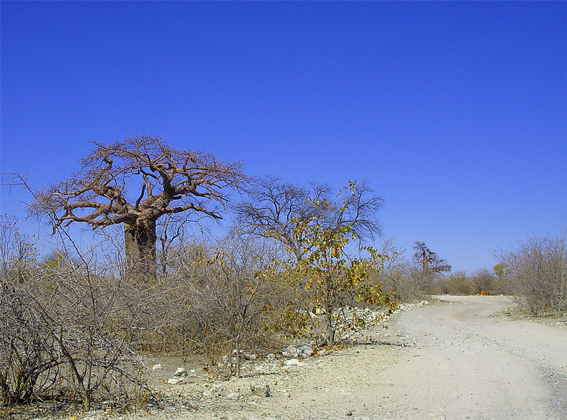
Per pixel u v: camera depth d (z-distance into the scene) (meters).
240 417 6.10
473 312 25.36
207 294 10.40
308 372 9.28
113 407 6.63
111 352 6.64
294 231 12.82
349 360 10.38
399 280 35.41
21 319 6.26
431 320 21.16
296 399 7.11
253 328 11.38
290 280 11.58
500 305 30.06
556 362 9.87
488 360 10.14
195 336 11.30
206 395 7.54
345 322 13.37
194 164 21.16
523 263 20.75
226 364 10.26
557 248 20.22
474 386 7.77
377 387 7.77
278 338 13.56
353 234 13.01
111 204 19.33
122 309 7.02
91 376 6.83
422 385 7.88
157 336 10.35
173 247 13.43
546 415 6.12
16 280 6.45
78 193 19.62
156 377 9.45
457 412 6.32
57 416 6.16
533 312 20.05
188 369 10.34
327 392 7.51
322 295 12.61
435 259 59.16
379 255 13.09
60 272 6.62
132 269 9.25
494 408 6.48
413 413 6.28
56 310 6.52
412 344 12.91
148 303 7.39
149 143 19.94
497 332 15.55
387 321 20.58
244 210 35.06
